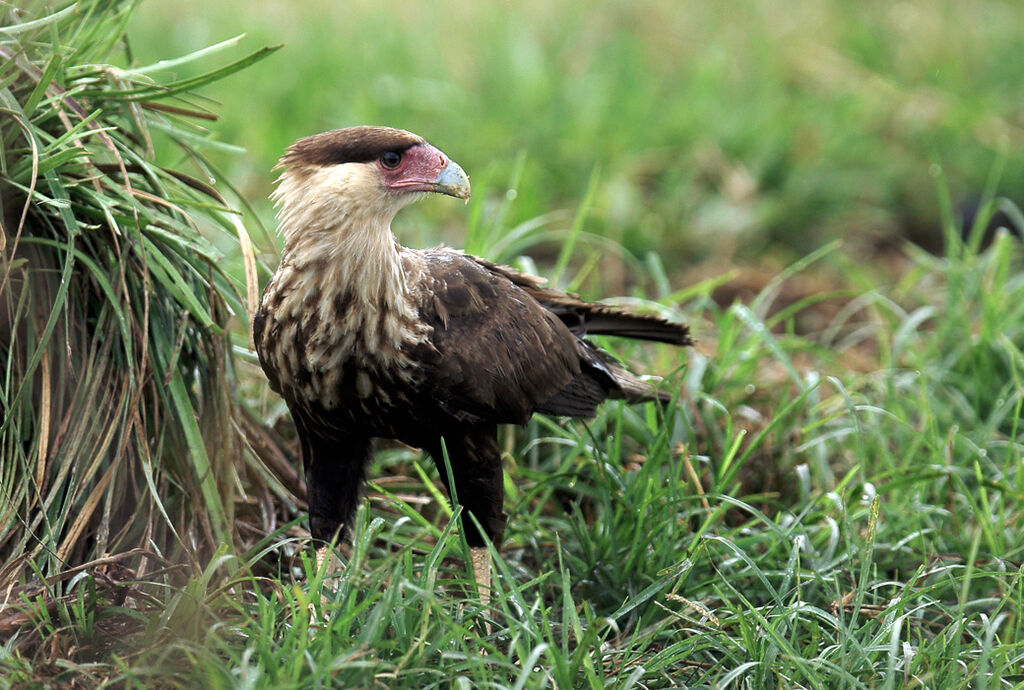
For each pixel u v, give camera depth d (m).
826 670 6.44
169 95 7.34
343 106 16.72
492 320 7.28
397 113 16.80
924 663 6.62
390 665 5.69
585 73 18.36
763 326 9.70
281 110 16.53
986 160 17.22
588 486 8.73
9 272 6.59
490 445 7.38
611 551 7.73
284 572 7.84
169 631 6.13
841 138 17.30
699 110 17.38
